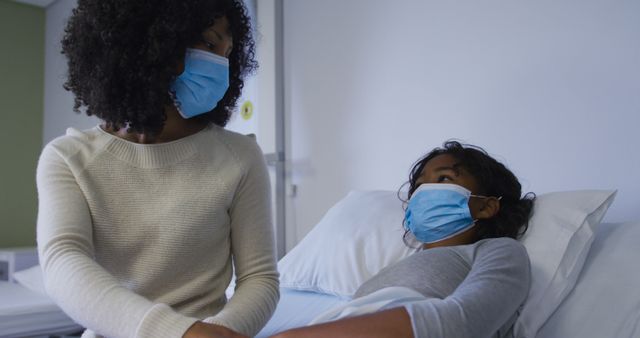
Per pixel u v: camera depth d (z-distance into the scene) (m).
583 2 1.58
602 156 1.53
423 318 0.76
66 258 0.82
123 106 0.92
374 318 0.77
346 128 2.27
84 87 0.94
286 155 2.54
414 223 1.30
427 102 1.99
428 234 1.28
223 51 1.02
